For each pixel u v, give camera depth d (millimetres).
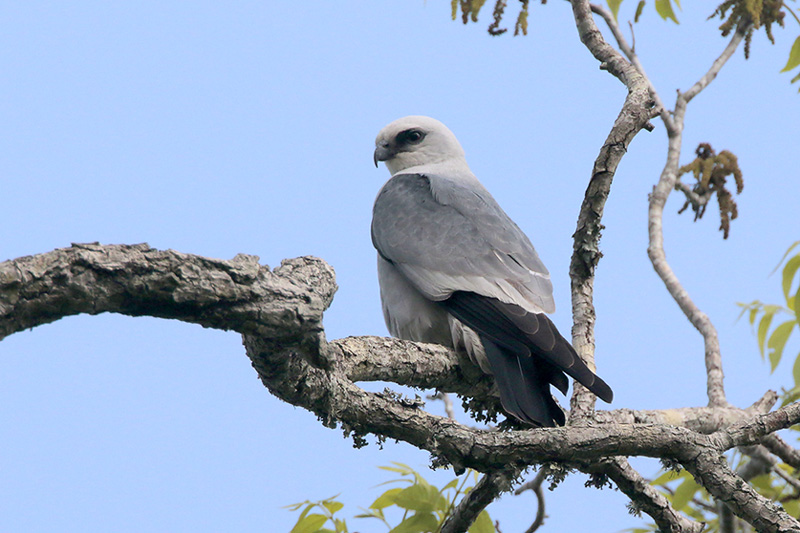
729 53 10273
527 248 8547
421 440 5668
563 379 7133
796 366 8875
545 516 7551
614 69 8062
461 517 6836
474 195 9203
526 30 9516
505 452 5668
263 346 4883
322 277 6426
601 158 7426
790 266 8719
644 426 5926
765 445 7824
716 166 9703
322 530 7082
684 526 6711
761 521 5766
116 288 4266
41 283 4102
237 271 4520
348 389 5531
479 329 7449
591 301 7574
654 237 9164
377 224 9078
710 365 8219
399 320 8680
